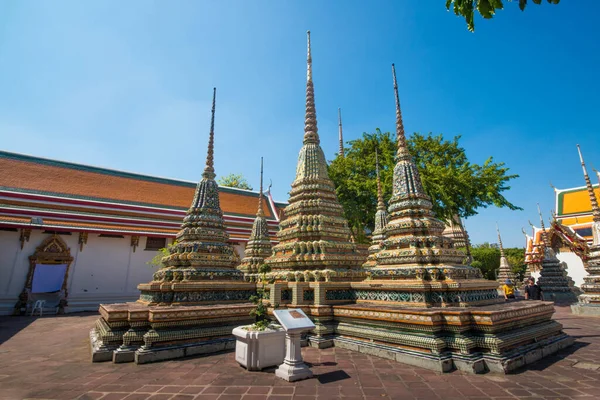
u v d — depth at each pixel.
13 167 25.08
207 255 11.01
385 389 6.25
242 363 7.72
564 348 9.48
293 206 13.35
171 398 5.86
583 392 6.02
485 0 4.86
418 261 9.88
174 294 9.99
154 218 28.34
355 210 27.80
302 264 11.95
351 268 12.15
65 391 6.26
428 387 6.33
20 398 5.93
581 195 38.53
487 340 7.54
